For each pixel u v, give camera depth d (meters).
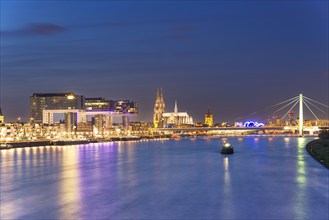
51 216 90.88
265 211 93.56
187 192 114.88
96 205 99.81
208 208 96.25
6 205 101.12
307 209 95.12
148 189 119.81
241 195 110.38
